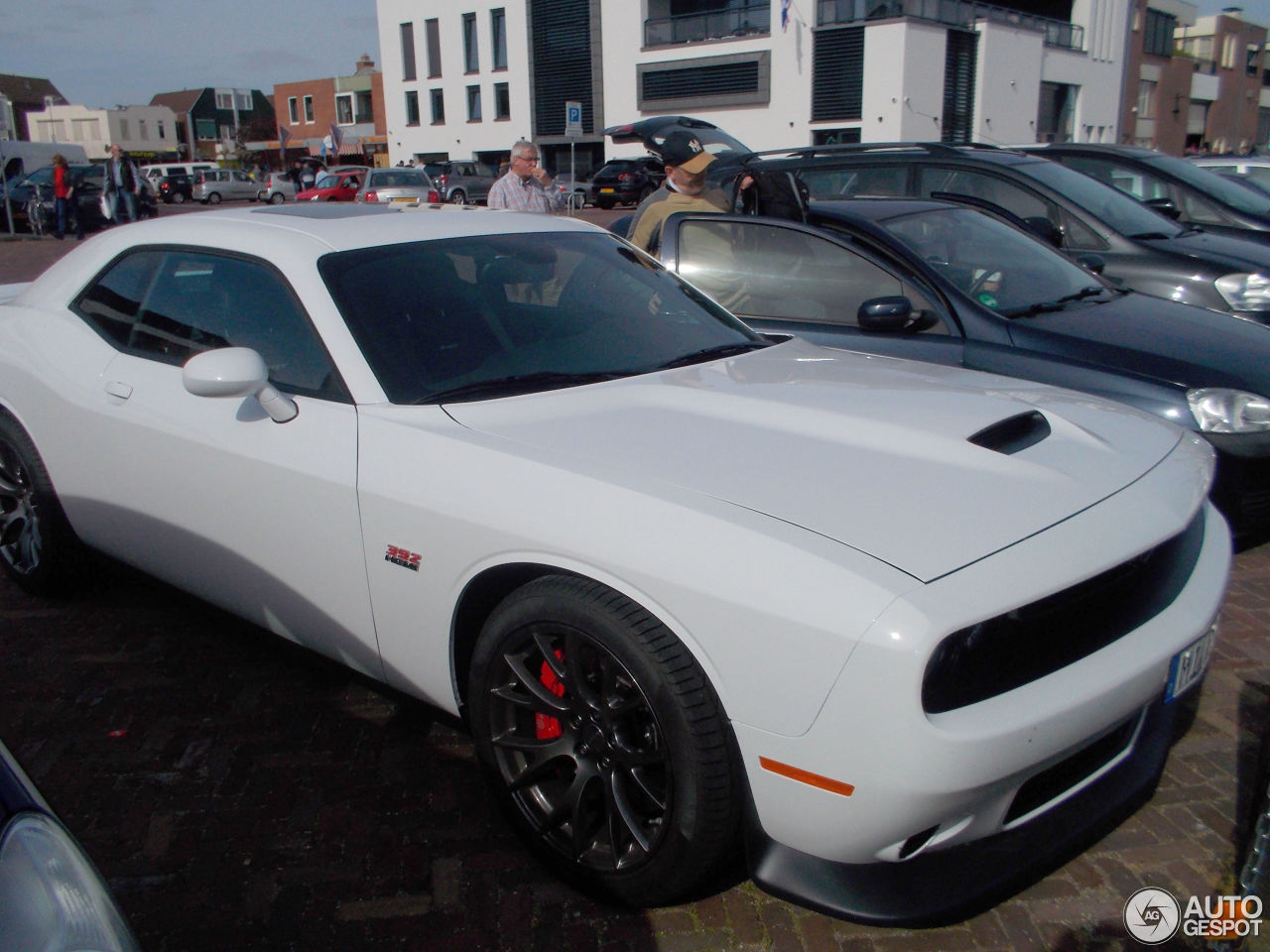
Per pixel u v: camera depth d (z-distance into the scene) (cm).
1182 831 258
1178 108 4875
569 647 220
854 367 307
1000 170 662
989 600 184
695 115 3559
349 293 282
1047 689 193
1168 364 393
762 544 194
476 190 3272
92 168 2323
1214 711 315
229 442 284
